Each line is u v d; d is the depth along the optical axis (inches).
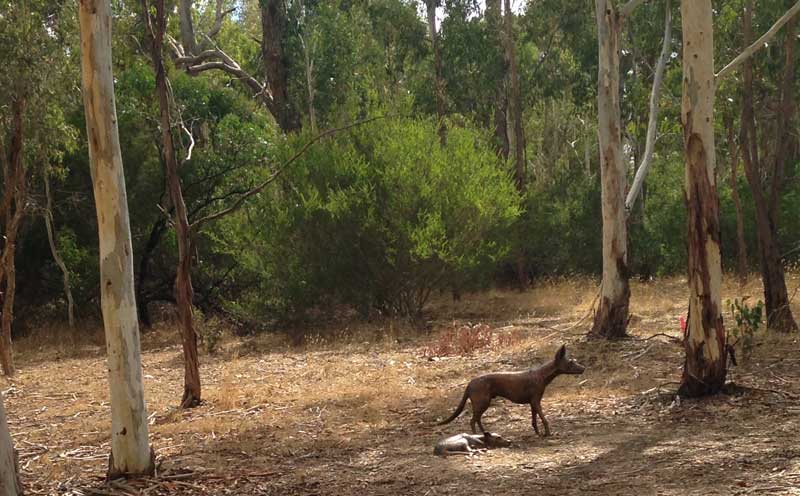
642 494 260.1
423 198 839.1
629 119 1232.8
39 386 620.1
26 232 967.0
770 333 599.8
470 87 1359.5
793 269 1024.9
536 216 1194.6
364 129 905.5
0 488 182.9
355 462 329.1
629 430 362.6
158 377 635.5
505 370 558.3
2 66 657.6
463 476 294.7
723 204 1165.1
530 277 1267.2
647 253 1223.5
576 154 1573.6
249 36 1829.5
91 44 315.3
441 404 450.6
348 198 827.4
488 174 890.1
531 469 299.6
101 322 992.9
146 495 294.4
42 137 738.2
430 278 862.5
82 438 418.9
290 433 397.7
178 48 1349.7
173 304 1069.8
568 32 1321.4
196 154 954.1
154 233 946.1
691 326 422.9
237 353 735.7
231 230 900.0
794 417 364.8
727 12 802.2
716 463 292.5
